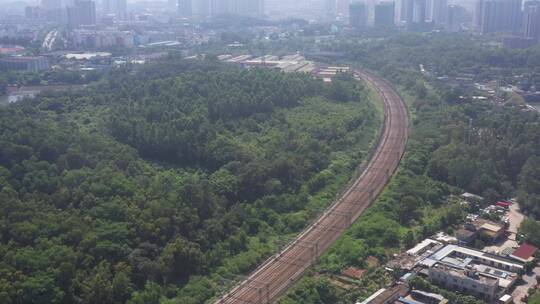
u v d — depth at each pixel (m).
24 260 192.75
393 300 196.62
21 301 182.00
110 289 191.50
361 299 197.75
